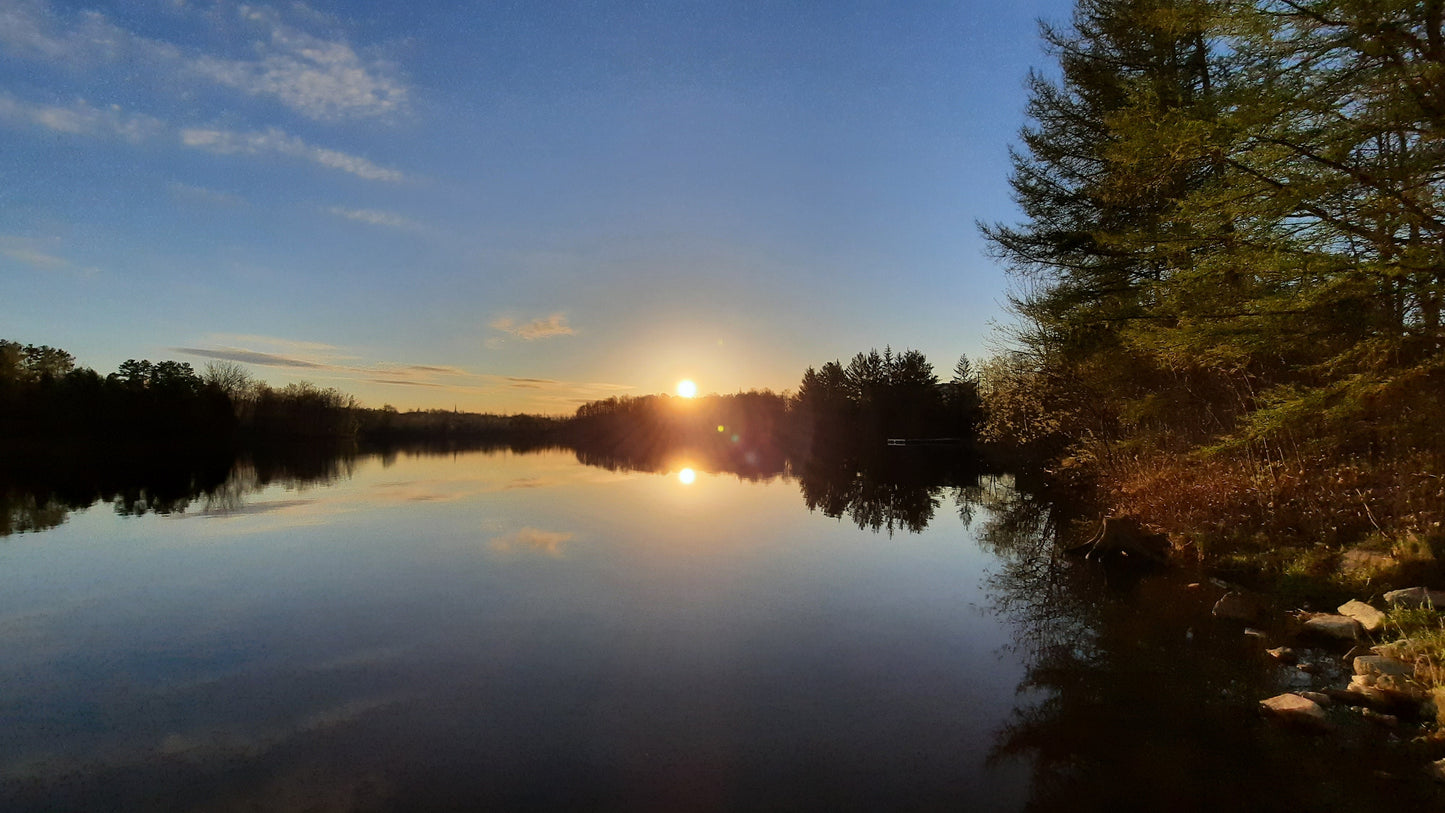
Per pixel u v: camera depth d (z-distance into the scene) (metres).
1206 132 7.04
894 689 5.62
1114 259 14.78
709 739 4.72
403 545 12.30
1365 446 10.25
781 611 8.05
